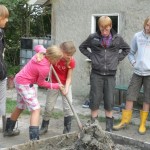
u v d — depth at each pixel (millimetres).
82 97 6141
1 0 7367
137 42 4145
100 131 2617
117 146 2703
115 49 3906
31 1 8547
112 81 3914
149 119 4816
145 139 4012
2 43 3535
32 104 3432
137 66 4145
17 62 8195
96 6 5898
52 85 3426
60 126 4422
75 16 6191
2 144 3689
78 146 2590
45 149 2682
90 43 3947
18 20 7941
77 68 6195
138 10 5371
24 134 4047
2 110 3705
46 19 8336
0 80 3600
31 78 3424
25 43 6992
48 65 3363
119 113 5176
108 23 3764
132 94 4285
